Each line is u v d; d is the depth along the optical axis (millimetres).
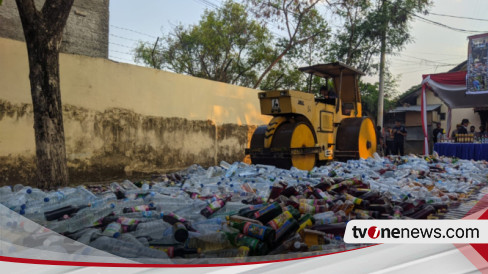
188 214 3068
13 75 6043
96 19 10680
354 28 15953
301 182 4922
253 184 4773
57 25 4598
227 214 2955
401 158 8219
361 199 3373
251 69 20219
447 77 12688
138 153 7785
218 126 9641
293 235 2346
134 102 7719
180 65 19953
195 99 9055
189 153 8875
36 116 4582
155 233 2359
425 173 6004
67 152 6637
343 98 9102
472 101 13398
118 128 7438
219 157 9688
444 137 12781
